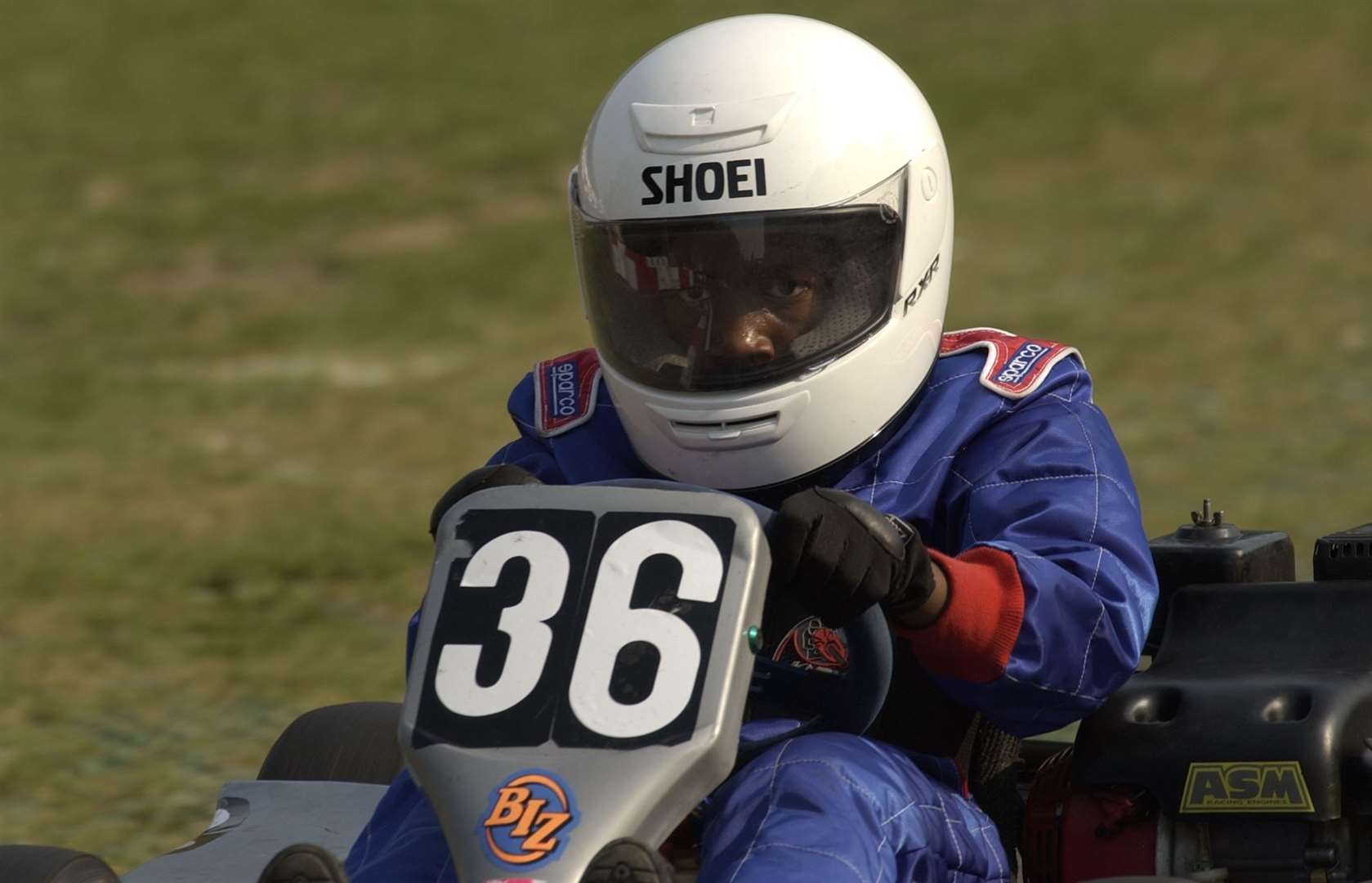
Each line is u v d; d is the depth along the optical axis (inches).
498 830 277.4
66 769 629.3
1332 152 2304.4
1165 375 1428.4
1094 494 337.7
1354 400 1306.6
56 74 3006.9
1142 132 2458.2
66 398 1476.4
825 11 3154.5
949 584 309.6
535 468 388.5
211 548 959.6
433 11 3341.5
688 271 343.6
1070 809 351.3
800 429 347.6
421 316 1846.7
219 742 658.8
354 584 886.4
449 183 2443.4
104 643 788.0
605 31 3186.5
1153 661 370.6
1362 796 331.9
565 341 1704.0
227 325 1836.9
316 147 2632.9
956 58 2844.5
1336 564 386.9
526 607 298.0
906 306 351.6
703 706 283.7
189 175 2516.0
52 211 2353.6
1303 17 2854.3
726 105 345.4
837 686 326.0
